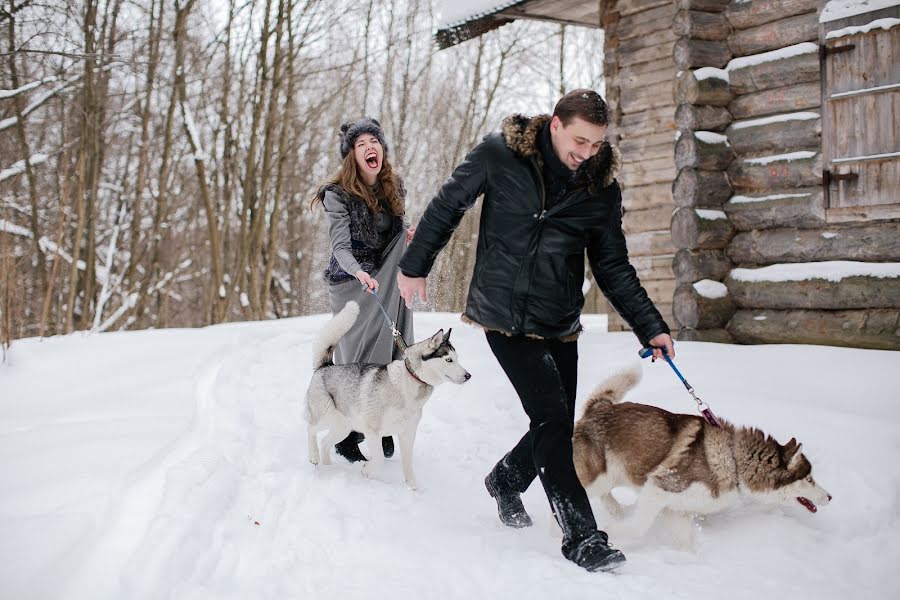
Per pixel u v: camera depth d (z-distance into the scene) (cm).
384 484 438
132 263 1969
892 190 638
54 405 552
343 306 506
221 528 348
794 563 330
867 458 404
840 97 670
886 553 341
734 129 756
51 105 1653
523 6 925
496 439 528
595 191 343
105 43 1673
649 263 884
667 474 344
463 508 408
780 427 450
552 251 344
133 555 295
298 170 2522
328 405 468
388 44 2261
